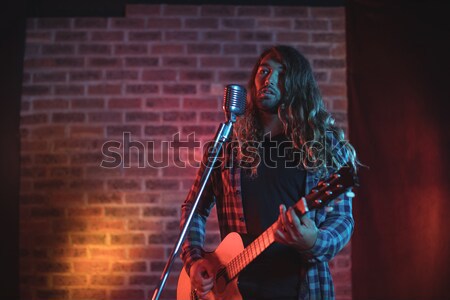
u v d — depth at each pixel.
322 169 1.58
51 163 2.94
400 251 2.67
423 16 2.65
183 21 2.99
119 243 2.90
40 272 2.90
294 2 3.03
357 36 2.90
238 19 2.98
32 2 3.04
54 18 3.00
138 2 3.02
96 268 2.89
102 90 2.96
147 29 2.99
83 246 2.90
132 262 2.89
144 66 2.97
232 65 2.96
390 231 2.71
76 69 2.98
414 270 2.60
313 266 1.55
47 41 2.99
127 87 2.96
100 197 2.92
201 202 1.86
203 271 1.69
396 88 2.76
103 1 3.05
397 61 2.78
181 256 1.83
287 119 1.69
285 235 1.36
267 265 1.57
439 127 2.48
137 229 2.91
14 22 2.98
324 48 2.94
